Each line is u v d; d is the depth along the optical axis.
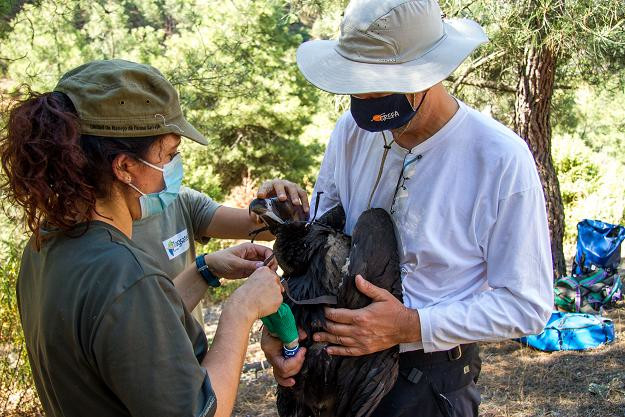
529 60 6.32
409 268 2.12
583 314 5.77
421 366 2.14
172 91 1.58
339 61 1.91
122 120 1.47
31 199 1.44
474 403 2.27
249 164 17.59
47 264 1.50
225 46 9.02
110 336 1.36
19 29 7.57
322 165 2.53
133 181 1.57
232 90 7.47
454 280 2.11
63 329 1.42
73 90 1.46
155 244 2.69
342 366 2.05
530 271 1.99
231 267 2.32
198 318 3.02
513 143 2.00
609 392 4.65
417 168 2.08
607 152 14.56
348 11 1.91
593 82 7.32
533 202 1.98
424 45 1.85
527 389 4.86
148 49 11.12
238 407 4.96
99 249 1.45
